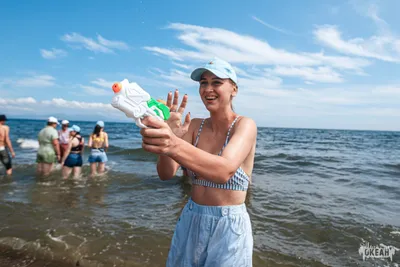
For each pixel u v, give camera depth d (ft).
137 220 14.71
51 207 16.66
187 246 5.38
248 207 17.10
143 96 3.28
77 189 21.45
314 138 135.85
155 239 12.32
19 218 14.57
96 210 16.31
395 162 42.60
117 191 21.01
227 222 5.17
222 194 5.32
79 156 26.40
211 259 5.11
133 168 31.55
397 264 10.80
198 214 5.39
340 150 67.36
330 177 28.43
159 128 3.18
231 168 3.72
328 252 11.67
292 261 10.86
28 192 20.27
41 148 27.14
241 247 5.19
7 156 26.45
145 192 20.80
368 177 28.99
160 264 10.30
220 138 5.66
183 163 3.39
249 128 4.85
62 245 11.59
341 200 19.34
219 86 5.24
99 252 11.06
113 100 3.15
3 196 18.97
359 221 15.05
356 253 11.63
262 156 44.78
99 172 27.76
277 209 16.81
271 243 12.31
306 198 19.56
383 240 12.85
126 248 11.43
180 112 5.35
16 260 10.42
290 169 32.91
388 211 17.04
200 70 5.34
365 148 76.48
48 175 26.55
